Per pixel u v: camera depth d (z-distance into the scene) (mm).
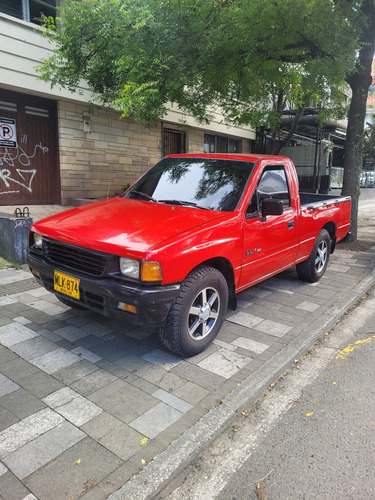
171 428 2725
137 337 4047
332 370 3654
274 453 2602
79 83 9562
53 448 2508
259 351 3852
